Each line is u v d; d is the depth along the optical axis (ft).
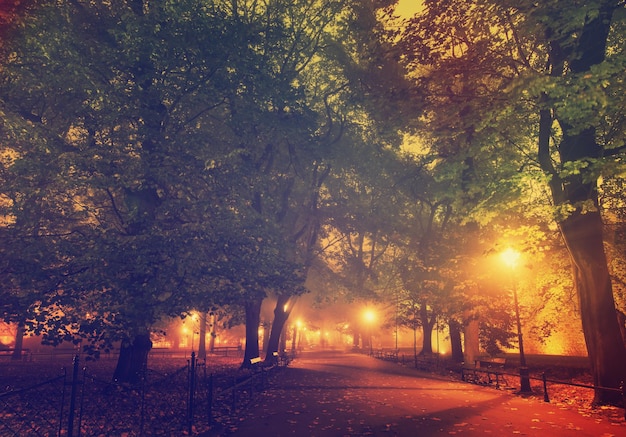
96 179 38.58
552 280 75.66
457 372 84.99
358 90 68.95
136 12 49.11
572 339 109.91
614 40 50.14
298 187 89.45
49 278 39.19
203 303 44.78
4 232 41.65
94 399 40.68
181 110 47.93
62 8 44.57
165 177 39.60
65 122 49.75
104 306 37.86
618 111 44.27
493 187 46.09
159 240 37.86
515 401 44.78
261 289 51.08
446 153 60.64
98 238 39.32
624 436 28.30
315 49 78.59
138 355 50.37
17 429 28.91
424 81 48.60
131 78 46.24
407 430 30.17
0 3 36.55
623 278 72.28
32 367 83.15
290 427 31.17
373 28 53.47
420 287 95.76
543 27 41.45
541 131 49.60
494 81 52.21
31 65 41.65
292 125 58.34
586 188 45.16
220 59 43.57
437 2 45.75
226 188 44.39
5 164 44.39
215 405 40.14
